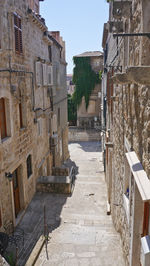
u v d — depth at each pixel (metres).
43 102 13.52
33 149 11.30
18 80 9.02
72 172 14.84
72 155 24.09
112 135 9.41
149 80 2.60
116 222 7.80
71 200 11.19
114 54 8.59
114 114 8.48
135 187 4.15
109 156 10.49
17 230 8.43
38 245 6.84
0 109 7.75
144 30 3.20
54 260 6.23
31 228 8.60
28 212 9.90
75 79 32.25
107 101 13.20
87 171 17.69
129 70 2.61
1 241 6.39
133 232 4.29
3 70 7.32
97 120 32.78
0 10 7.41
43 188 11.84
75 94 32.62
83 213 9.86
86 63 31.50
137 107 3.96
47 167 15.01
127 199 5.52
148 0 3.15
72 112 35.31
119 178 6.82
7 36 7.94
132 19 4.27
